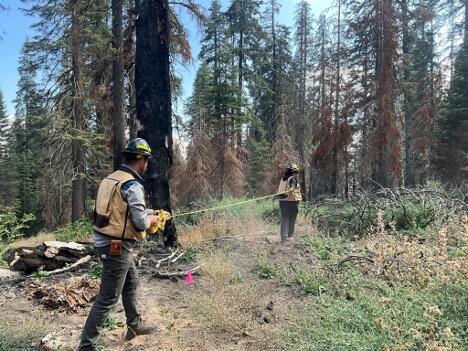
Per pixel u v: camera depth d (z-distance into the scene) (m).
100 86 14.49
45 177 18.95
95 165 19.17
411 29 19.59
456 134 22.41
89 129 18.80
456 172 21.98
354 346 3.13
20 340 3.98
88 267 6.52
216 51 27.55
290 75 35.38
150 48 7.47
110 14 13.90
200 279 5.90
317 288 4.93
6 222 9.65
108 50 13.47
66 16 15.77
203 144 24.52
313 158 23.64
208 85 27.72
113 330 4.25
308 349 3.36
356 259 5.27
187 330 4.19
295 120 33.94
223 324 4.12
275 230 9.83
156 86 7.50
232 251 7.39
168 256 6.96
